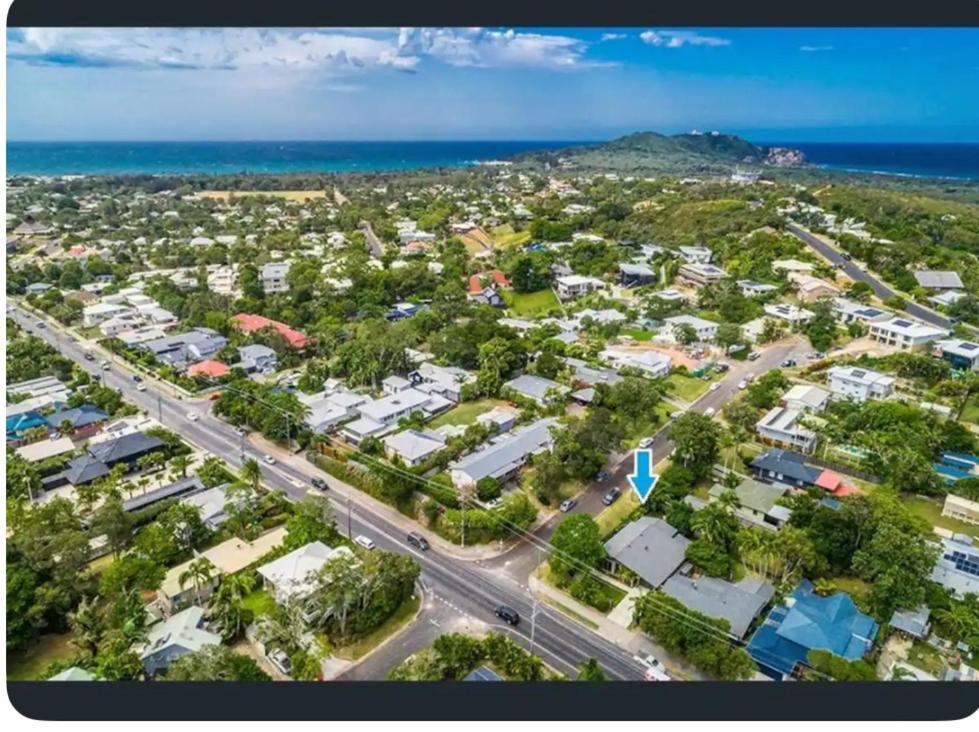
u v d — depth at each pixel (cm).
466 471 4309
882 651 3002
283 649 2977
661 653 3012
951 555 3366
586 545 3512
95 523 3662
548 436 4853
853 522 3591
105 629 2989
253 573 3528
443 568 3634
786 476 4281
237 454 4941
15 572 3123
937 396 5275
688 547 3628
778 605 3281
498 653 2823
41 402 5328
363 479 4500
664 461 4659
